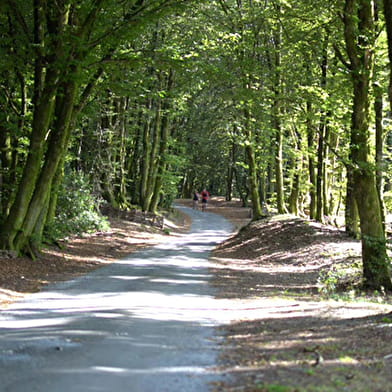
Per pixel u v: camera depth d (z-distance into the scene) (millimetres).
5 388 5047
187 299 11867
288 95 20469
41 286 13359
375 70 15023
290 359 6176
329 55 22562
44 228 20172
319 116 20766
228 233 37312
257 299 12203
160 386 5129
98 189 30875
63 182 25094
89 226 26484
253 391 4855
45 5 15656
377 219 13750
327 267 17516
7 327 8305
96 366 5902
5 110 18578
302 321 8906
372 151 22750
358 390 4816
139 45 24484
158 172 41000
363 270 13914
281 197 30266
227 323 9047
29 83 20812
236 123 27984
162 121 40594
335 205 36562
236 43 23844
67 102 17156
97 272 16328
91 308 10125
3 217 17391
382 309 10008
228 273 17438
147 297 11812
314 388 4848
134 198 41688
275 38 25125
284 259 20688
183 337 7719
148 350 6781
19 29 16812
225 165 65188
